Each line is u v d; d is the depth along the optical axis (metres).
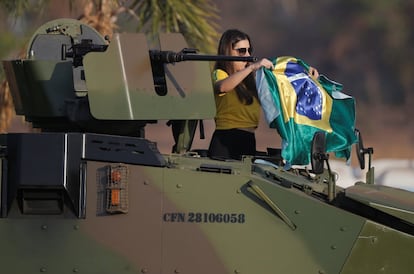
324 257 18.91
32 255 18.56
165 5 31.34
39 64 20.44
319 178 21.33
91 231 18.64
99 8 31.48
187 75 20.42
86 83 19.72
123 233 18.67
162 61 20.12
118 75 19.80
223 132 22.47
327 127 22.05
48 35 22.02
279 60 22.09
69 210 18.69
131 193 18.72
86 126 20.36
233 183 18.88
